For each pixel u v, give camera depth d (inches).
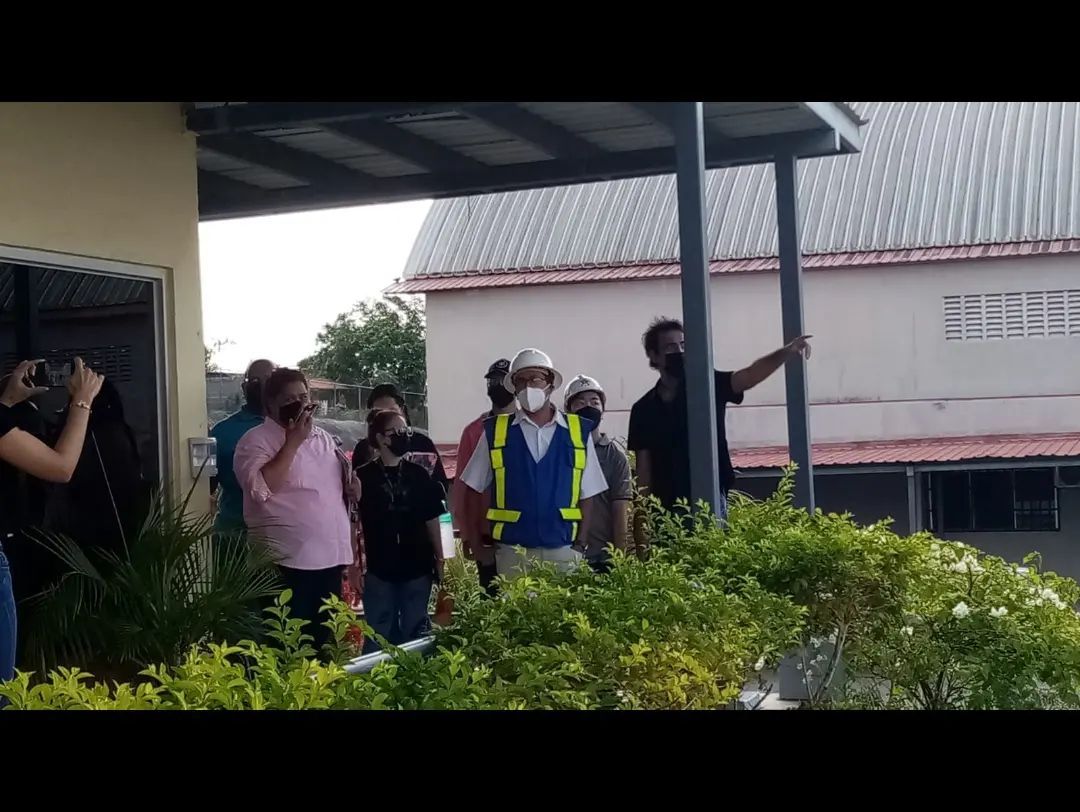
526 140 310.7
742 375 317.7
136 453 266.8
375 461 266.1
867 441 807.7
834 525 266.5
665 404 315.3
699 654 161.8
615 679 146.6
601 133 325.4
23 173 242.7
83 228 255.4
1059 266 780.6
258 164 323.0
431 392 893.8
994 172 842.2
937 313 800.3
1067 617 247.1
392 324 1130.0
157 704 109.6
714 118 321.1
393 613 265.1
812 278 819.4
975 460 776.3
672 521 267.1
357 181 355.6
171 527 223.9
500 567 248.8
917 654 235.3
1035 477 799.1
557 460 249.1
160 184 275.6
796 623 217.6
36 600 220.5
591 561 273.3
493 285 877.2
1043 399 783.7
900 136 892.6
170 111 278.4
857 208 842.2
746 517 278.7
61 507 246.8
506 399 288.4
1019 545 802.2
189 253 282.0
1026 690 225.9
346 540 245.9
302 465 239.1
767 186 880.9
